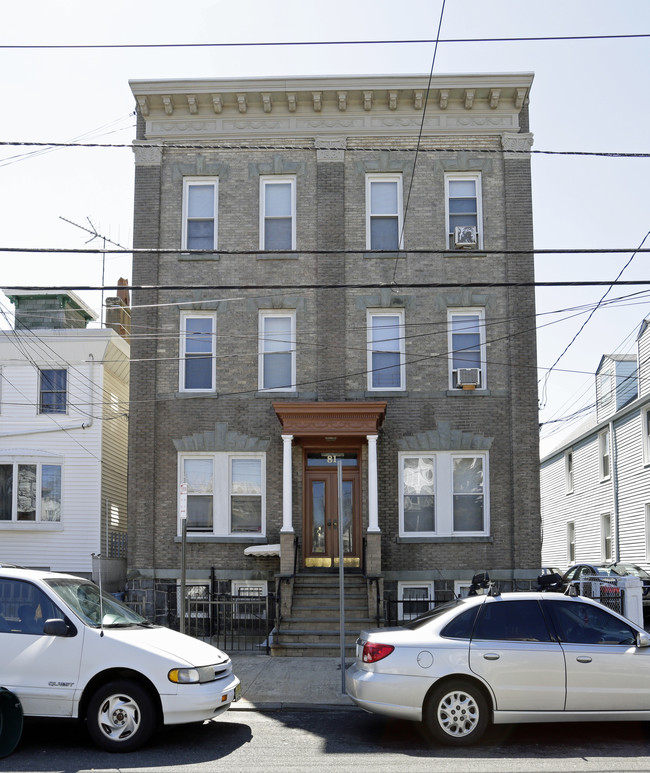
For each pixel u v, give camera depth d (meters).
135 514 20.34
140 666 9.46
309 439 20.31
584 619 10.03
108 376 23.28
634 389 31.17
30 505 22.16
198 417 20.66
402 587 20.09
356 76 20.95
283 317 21.12
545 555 41.75
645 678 9.72
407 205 21.00
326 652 16.62
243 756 9.27
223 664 10.20
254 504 20.61
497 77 20.95
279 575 18.39
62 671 9.43
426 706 9.69
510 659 9.70
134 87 21.22
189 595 19.97
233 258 21.14
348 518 20.47
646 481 28.08
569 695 9.64
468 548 20.08
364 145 21.39
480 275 20.92
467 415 20.48
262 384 20.83
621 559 30.31
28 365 22.62
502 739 10.05
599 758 9.12
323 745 9.84
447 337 20.77
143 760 9.03
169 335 21.00
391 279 20.98
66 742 9.88
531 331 20.66
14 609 9.72
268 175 21.50
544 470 42.31
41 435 22.39
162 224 21.39
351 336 20.81
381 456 20.39
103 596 10.88
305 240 21.19
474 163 21.27
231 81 21.05
